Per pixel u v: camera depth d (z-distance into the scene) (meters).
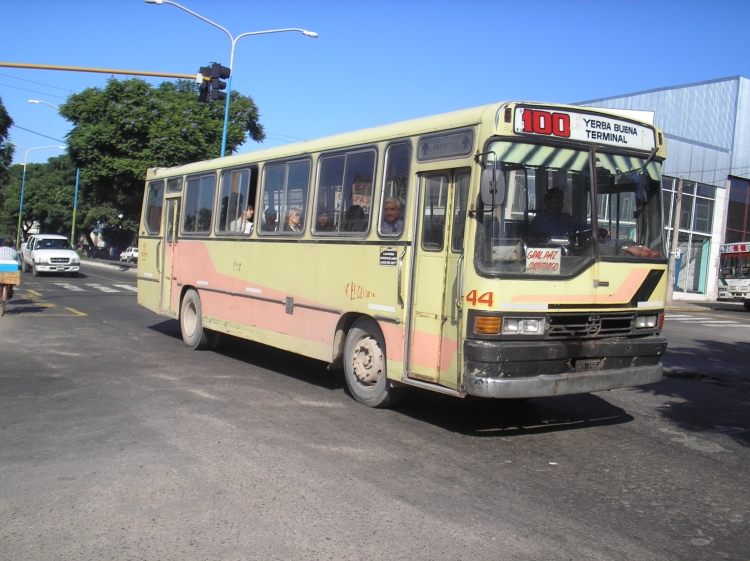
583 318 6.64
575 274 6.55
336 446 6.30
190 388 8.58
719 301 34.16
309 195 8.87
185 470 5.54
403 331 7.21
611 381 6.73
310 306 8.73
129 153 27.62
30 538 4.28
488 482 5.50
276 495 5.05
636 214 7.09
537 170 6.50
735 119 38.97
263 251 9.73
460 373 6.43
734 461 6.33
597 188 6.78
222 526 4.50
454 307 6.59
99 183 28.97
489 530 4.55
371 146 7.86
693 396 9.35
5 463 5.64
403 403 8.13
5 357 10.45
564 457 6.27
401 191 7.38
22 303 18.36
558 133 6.62
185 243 12.03
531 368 6.31
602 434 7.12
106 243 68.75
